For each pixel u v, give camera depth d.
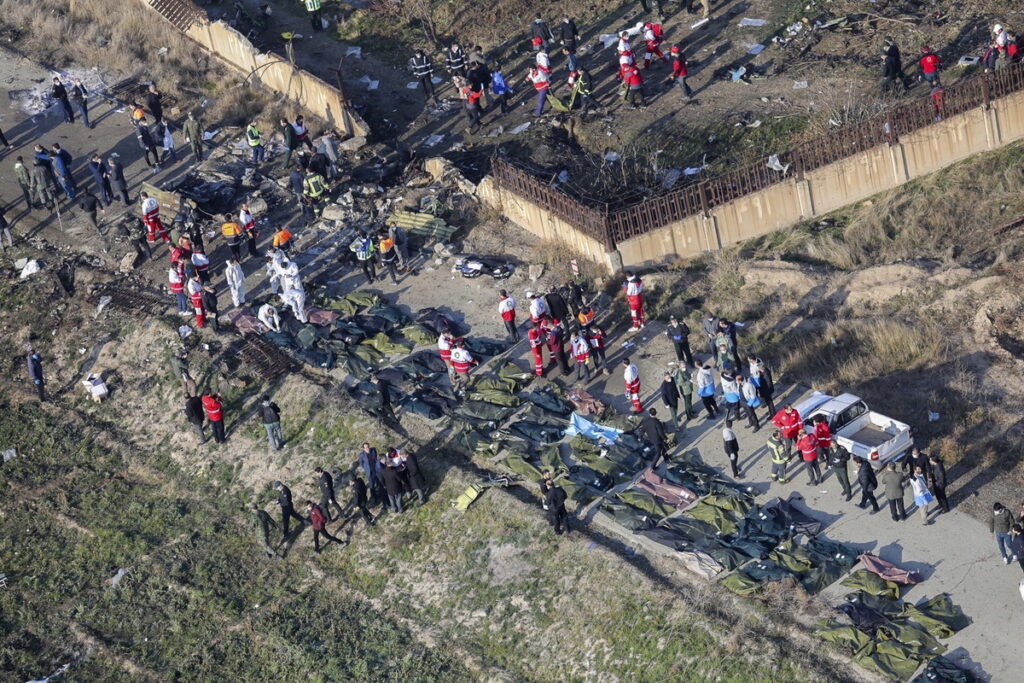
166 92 187.50
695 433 121.88
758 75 174.38
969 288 134.12
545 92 171.12
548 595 110.44
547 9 198.88
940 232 146.62
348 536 122.19
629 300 135.00
